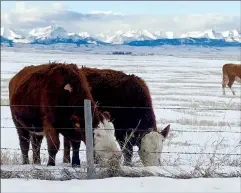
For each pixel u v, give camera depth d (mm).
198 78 46562
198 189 6469
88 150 7574
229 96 28453
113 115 10938
